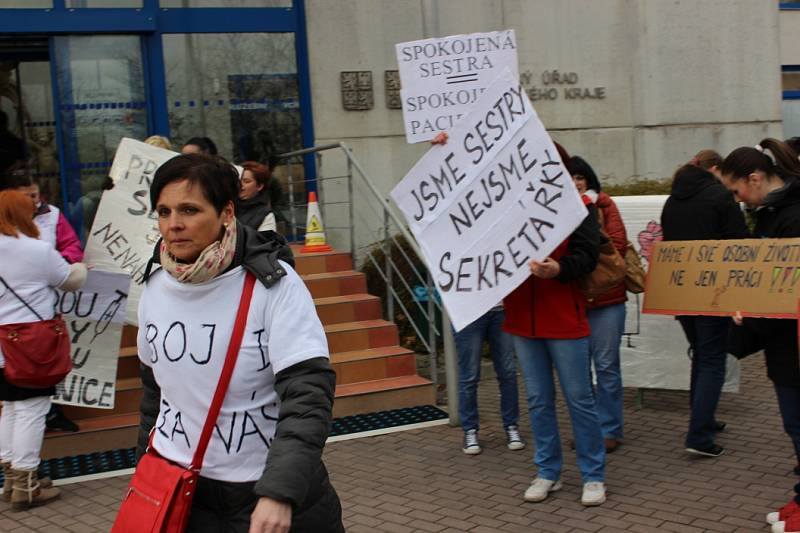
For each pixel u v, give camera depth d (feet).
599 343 18.40
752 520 14.69
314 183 31.17
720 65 36.27
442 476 17.65
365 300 24.99
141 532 7.74
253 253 7.95
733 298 16.19
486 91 15.47
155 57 29.50
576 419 15.67
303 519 8.03
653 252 18.10
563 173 14.89
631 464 17.92
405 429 20.85
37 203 18.10
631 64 35.04
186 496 7.75
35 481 16.70
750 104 36.86
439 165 15.75
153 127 29.60
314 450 7.40
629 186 31.35
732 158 15.39
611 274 16.55
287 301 7.84
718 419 20.97
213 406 7.82
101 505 16.74
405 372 23.45
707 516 14.96
